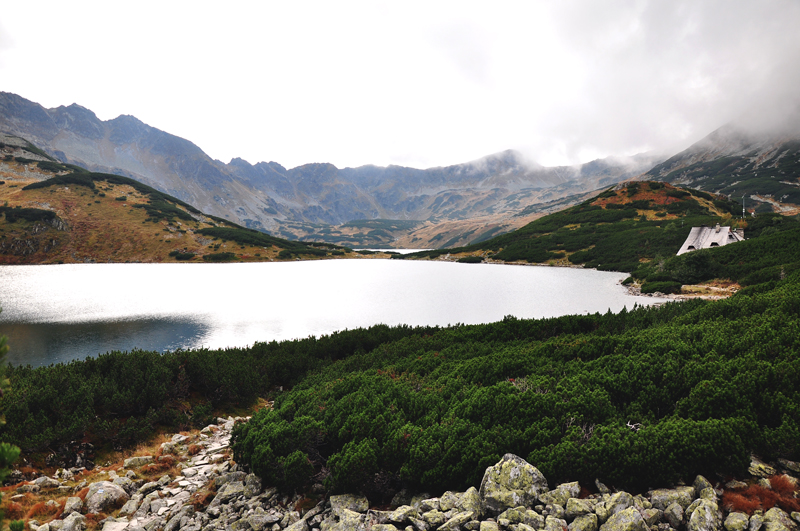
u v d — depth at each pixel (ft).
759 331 42.88
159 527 29.37
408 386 47.03
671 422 28.43
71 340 144.56
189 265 578.66
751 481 23.89
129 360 62.95
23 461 40.50
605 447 26.48
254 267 548.72
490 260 585.63
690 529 20.27
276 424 37.50
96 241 634.02
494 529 22.07
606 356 45.88
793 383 31.50
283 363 77.77
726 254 253.85
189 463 41.86
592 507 22.71
